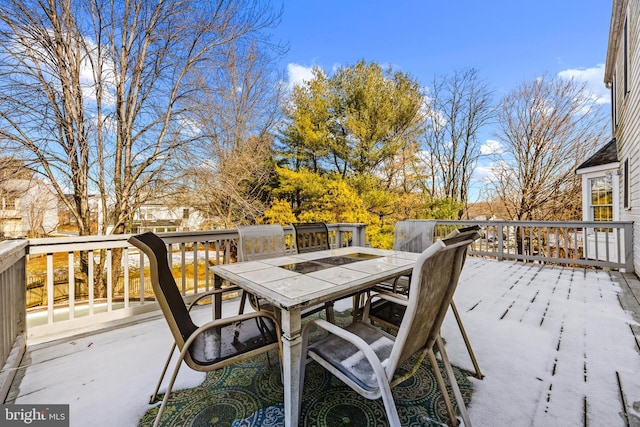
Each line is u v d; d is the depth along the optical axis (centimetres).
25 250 227
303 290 148
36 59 520
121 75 623
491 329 250
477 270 494
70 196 620
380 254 252
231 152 839
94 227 639
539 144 1166
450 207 1120
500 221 584
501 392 165
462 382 175
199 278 884
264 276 177
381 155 1123
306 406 156
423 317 122
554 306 310
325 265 207
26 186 563
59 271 726
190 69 698
